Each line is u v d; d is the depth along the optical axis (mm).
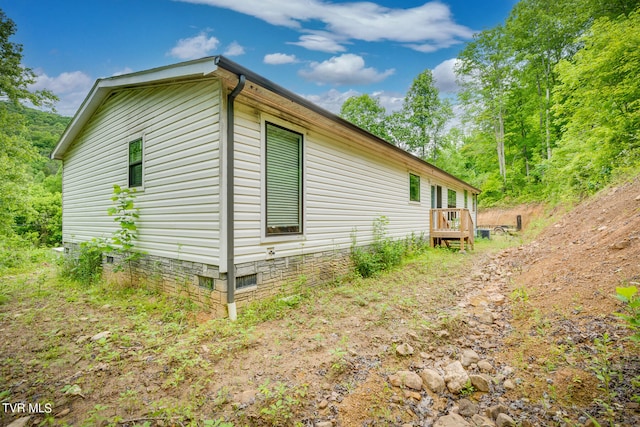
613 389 2014
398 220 9156
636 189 6074
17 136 11406
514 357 2727
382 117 26672
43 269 8922
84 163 7473
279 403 2023
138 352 2945
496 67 21812
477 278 5977
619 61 8375
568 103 10703
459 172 28609
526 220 18500
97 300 4891
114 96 6242
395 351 2885
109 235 6387
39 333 3553
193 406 2148
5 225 11109
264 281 4547
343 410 2111
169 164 4812
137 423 1976
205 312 4121
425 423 2008
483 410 2094
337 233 6348
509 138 23266
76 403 2221
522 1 19203
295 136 5258
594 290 3373
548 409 2000
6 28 10742
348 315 3990
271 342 3180
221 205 3895
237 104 4168
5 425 1987
